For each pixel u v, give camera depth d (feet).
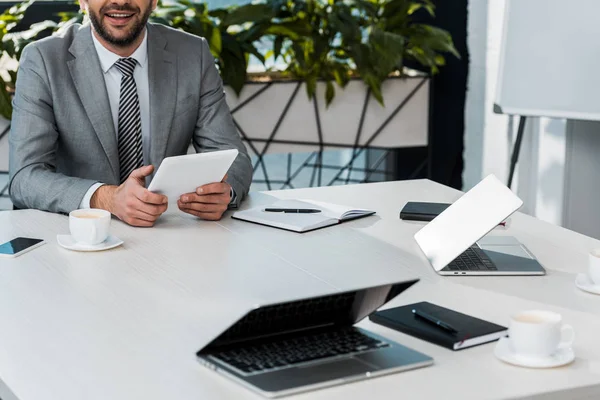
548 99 11.33
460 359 4.42
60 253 6.23
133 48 8.38
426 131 13.69
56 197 7.39
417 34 13.69
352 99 13.14
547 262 6.07
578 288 5.51
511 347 4.47
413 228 6.95
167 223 7.05
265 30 12.96
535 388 4.11
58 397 4.03
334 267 5.92
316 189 8.37
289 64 13.24
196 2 12.91
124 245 6.42
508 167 13.80
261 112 12.70
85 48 8.26
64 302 5.23
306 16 13.17
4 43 11.95
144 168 7.12
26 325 4.87
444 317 4.85
